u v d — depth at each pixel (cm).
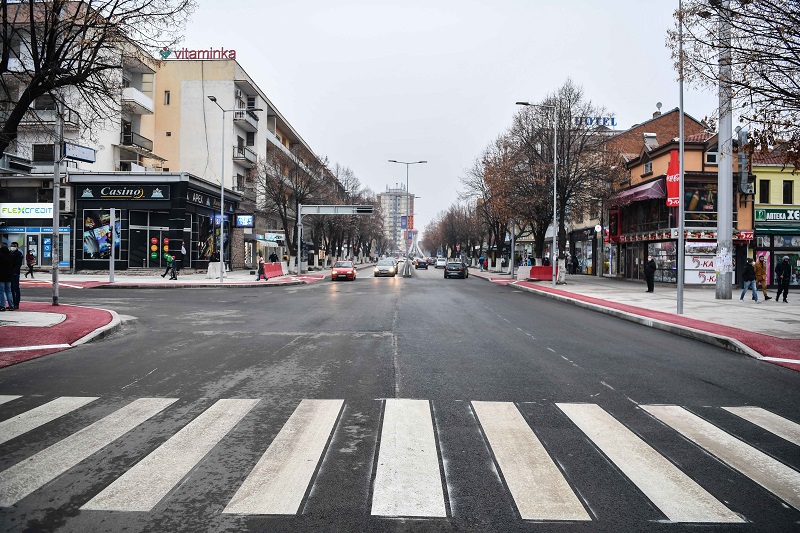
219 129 4688
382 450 486
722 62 1043
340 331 1263
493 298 2370
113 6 1084
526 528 349
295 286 3188
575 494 400
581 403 655
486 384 746
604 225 4281
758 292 2823
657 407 642
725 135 2242
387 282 3775
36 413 596
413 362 895
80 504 377
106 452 477
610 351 1038
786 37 969
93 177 3506
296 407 625
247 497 389
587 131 3441
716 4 993
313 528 346
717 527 353
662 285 3259
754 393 720
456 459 468
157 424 558
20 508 371
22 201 3647
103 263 3519
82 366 852
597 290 2822
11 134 1039
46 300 1912
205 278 3456
